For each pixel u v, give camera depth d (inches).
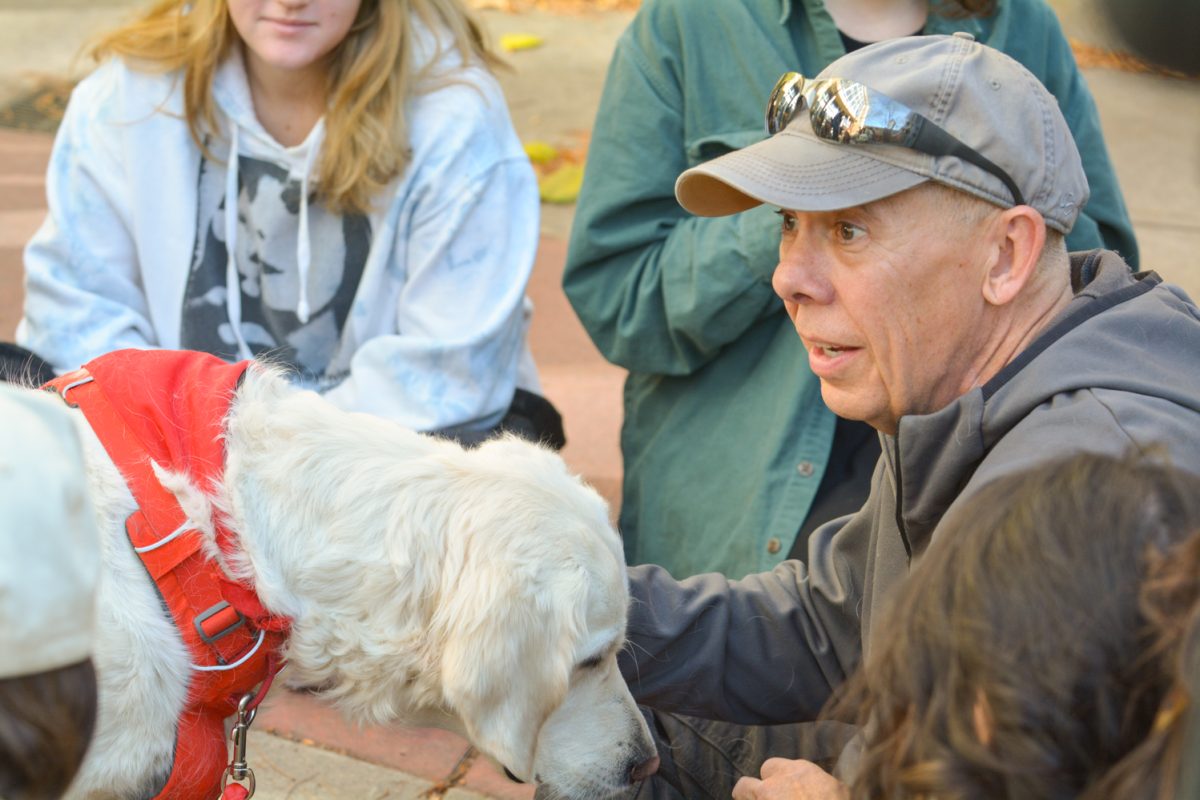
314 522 64.2
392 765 97.6
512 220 104.8
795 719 76.0
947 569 37.7
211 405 65.2
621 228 98.7
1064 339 57.7
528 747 64.9
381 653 64.8
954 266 58.1
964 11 94.2
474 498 65.3
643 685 74.3
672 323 93.4
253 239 102.9
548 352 166.2
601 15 324.8
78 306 101.4
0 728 36.9
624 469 105.8
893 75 57.6
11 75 257.1
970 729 35.3
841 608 71.7
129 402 63.6
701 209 70.8
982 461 57.8
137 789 62.6
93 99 103.0
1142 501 36.4
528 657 63.8
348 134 97.0
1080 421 54.1
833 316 61.8
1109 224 100.9
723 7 95.1
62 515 38.5
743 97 95.4
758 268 88.0
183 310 103.2
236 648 63.2
